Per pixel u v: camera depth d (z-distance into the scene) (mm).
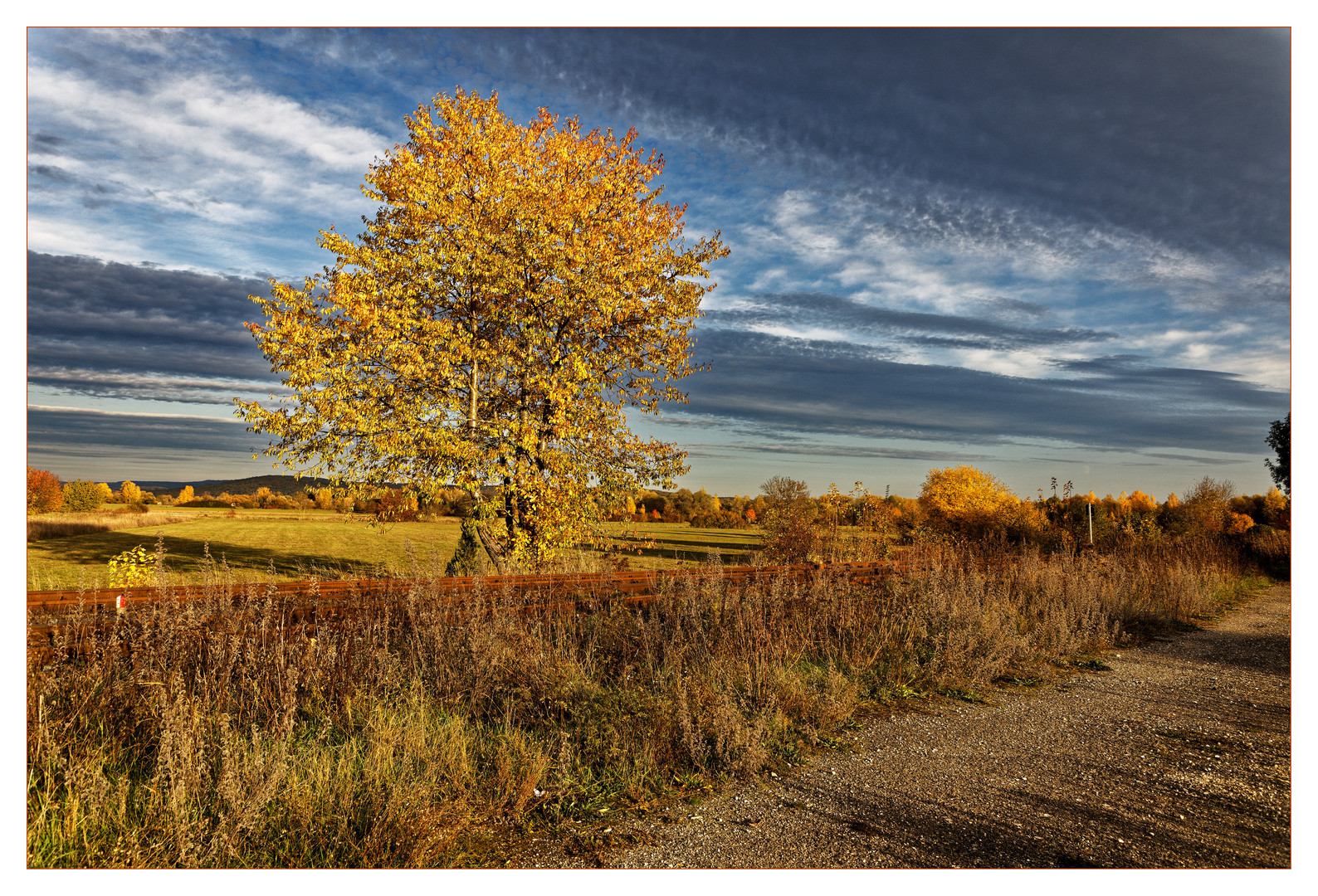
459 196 14914
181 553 22688
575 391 14727
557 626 7730
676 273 16453
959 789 4859
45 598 6977
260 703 5199
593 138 16938
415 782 4320
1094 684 7941
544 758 4801
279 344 12734
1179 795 4797
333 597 7859
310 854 3756
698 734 5254
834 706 6250
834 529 16938
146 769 4480
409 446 13359
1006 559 14039
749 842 4031
